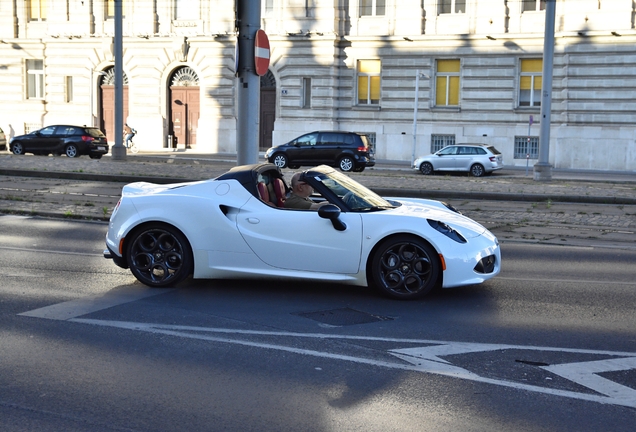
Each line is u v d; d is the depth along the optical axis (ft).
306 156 102.17
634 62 111.55
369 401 16.28
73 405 15.87
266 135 136.15
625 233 45.11
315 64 129.59
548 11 81.66
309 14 129.18
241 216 26.45
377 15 127.95
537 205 58.70
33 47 147.13
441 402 16.28
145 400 16.20
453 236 25.68
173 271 27.02
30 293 26.14
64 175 70.59
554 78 117.08
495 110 121.39
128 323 22.38
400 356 19.52
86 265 31.63
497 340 21.18
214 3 135.74
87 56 143.64
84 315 23.24
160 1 139.23
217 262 26.50
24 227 42.22
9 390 16.69
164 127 141.08
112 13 143.74
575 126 115.65
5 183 64.69
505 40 119.44
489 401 16.38
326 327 22.30
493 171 104.68
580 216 52.08
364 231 25.70
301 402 16.17
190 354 19.48
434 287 27.81
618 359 19.56
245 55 37.65
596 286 28.99
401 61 126.21
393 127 127.44
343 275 25.93
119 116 96.78
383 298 26.13
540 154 83.10
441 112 124.36
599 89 113.91
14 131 148.87
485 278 25.98
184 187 27.61
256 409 15.75
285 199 28.71
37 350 19.63
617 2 111.45
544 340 21.26
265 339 20.93
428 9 124.16
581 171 112.78
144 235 27.12
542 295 27.22
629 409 16.07
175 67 139.33
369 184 69.05
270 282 28.40
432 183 71.87
